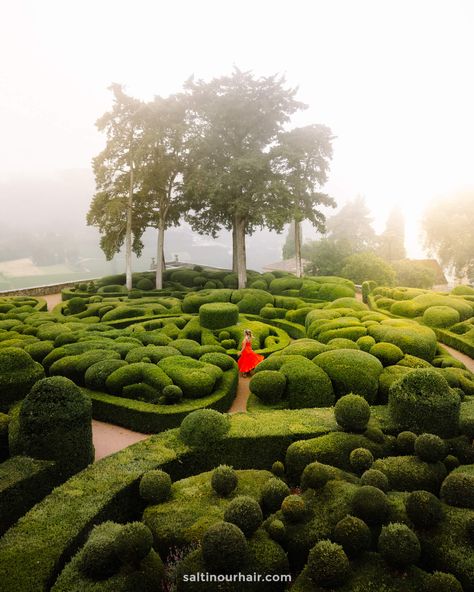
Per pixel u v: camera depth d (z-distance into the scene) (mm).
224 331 16344
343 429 7312
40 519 5258
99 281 35594
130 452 6949
